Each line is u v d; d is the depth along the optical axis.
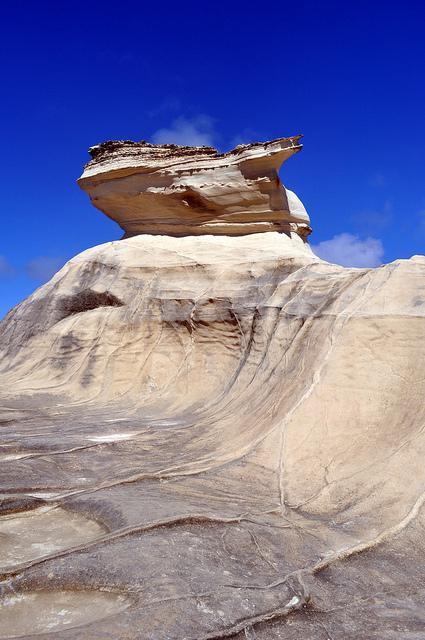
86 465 9.41
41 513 7.11
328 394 9.26
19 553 5.84
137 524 6.10
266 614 4.56
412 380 8.66
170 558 5.32
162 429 11.93
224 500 7.37
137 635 4.09
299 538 6.19
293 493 7.64
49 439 11.01
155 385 15.98
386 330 9.56
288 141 19.14
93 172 21.11
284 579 5.18
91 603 4.70
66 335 18.81
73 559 5.27
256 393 11.98
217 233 20.05
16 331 21.48
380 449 8.00
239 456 9.12
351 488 7.42
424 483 7.02
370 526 6.51
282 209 19.92
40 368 18.73
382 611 4.85
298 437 8.85
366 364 9.34
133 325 17.53
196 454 9.78
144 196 20.36
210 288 16.70
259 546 5.89
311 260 15.98
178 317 16.75
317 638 4.37
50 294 21.17
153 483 8.24
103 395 16.30
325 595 5.02
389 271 10.95
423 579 5.48
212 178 19.67
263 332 13.73
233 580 5.06
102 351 17.45
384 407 8.62
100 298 19.25
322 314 11.38
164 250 19.16
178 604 4.51
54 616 4.53
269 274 15.83
